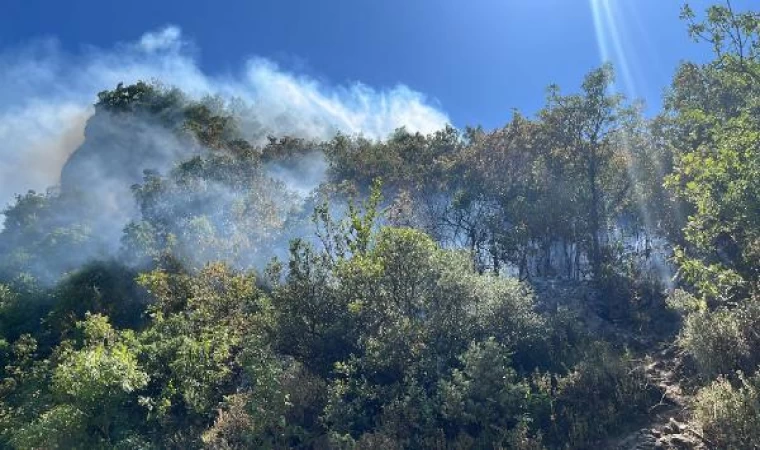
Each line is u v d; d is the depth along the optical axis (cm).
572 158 2892
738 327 1609
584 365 1758
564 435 1598
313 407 1912
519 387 1678
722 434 1354
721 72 1920
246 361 1989
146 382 2048
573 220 2889
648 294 2302
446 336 1997
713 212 1547
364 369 1947
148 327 2839
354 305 2028
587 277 2811
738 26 1806
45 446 1895
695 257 2255
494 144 3356
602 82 2794
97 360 2020
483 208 3244
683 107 2545
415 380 1794
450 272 2072
